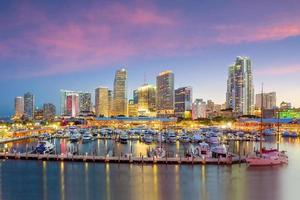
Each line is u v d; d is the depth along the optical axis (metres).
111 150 166.00
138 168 111.94
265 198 81.25
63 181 96.81
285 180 96.62
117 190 87.81
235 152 152.50
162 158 119.12
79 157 124.44
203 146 150.88
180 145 186.00
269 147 174.38
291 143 196.38
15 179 99.19
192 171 107.31
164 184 93.06
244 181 95.56
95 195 83.94
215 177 100.06
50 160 125.69
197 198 81.25
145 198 81.44
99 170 109.75
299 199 80.56
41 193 85.81
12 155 129.62
